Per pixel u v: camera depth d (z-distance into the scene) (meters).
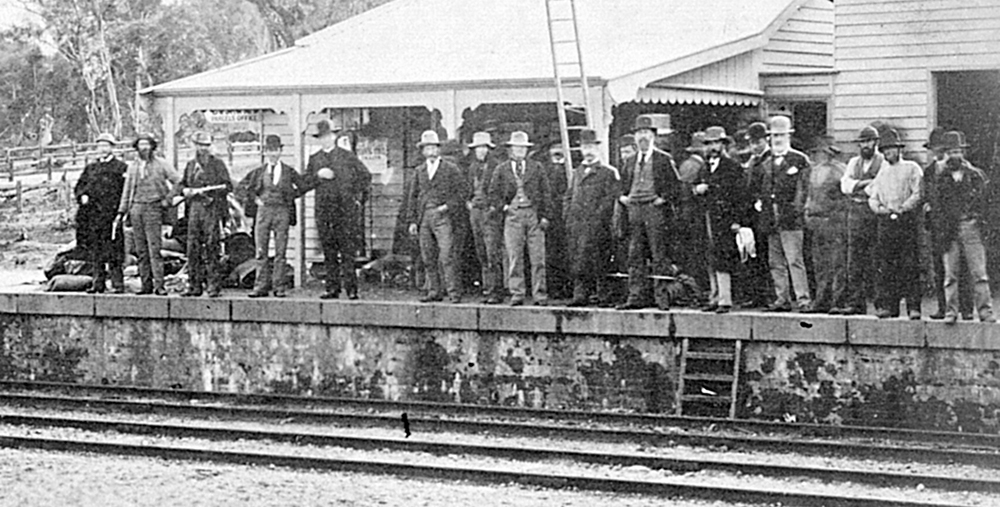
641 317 17.53
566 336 18.06
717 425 16.52
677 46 22.28
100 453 15.15
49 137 73.38
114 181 21.47
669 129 22.77
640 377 17.67
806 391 16.75
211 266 20.52
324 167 19.94
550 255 19.98
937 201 16.00
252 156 53.47
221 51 78.62
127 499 12.98
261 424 17.25
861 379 16.47
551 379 18.17
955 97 21.84
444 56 23.19
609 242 18.48
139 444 15.09
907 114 21.97
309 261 24.98
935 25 21.62
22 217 46.44
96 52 70.75
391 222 24.91
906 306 17.34
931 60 21.69
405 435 16.19
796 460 14.61
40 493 13.28
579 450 14.56
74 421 16.84
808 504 12.42
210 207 20.50
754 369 17.02
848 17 22.39
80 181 21.61
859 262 17.05
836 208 17.33
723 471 13.84
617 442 15.76
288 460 14.35
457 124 21.48
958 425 16.00
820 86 23.03
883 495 12.67
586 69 20.72
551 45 20.11
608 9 24.91
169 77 73.62
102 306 20.94
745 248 17.69
